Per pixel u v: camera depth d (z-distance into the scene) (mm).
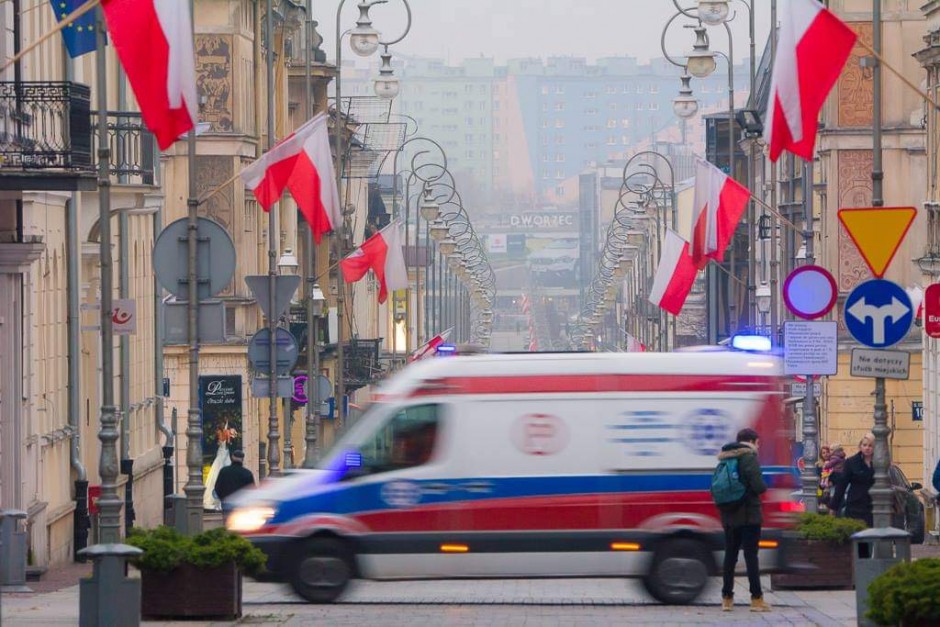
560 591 51312
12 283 60531
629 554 45562
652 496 45500
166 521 82375
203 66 119375
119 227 81125
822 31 47312
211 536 40531
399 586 53125
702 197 79188
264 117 132000
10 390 60531
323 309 125812
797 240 127625
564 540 45531
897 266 119062
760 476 43406
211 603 40062
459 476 45875
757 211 151000
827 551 48188
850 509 57156
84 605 35781
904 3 118812
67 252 71000
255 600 47781
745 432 44000
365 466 46344
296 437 137875
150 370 91125
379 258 107438
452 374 46062
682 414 45625
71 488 71250
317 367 105438
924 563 28781
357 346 154125
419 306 169875
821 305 57906
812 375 65938
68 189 54250
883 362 40094
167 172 119312
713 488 43594
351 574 46188
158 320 92438
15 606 46156
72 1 55250
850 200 119500
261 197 71875
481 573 45844
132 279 86438
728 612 43438
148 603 40000
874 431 39781
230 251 55906
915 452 114562
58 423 69375
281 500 46406
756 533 43656
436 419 46062
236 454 69688
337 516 46219
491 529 45719
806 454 65625
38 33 65938
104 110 39469
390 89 100312
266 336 76438
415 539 45969
